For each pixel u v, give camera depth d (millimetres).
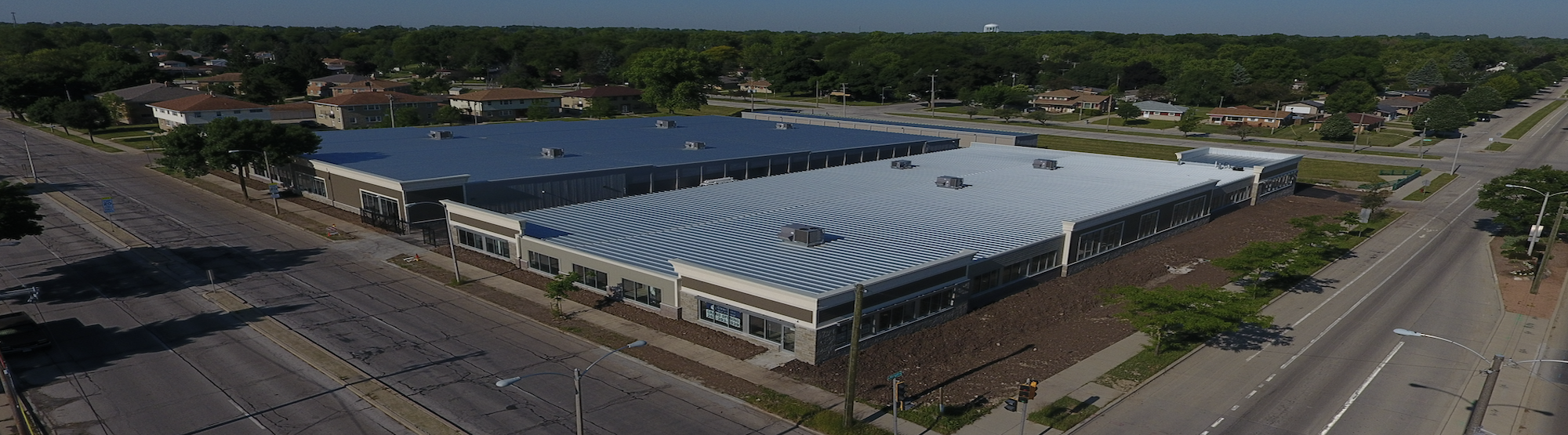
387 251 56594
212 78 199250
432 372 35969
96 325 41562
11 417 31047
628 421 31469
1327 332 43094
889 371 36719
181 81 194375
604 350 38656
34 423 30562
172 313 43656
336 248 57219
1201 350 40156
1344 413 33250
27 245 57969
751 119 132125
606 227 51938
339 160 73812
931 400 33719
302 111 141875
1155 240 63344
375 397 33344
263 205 71875
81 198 74750
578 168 72250
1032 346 40375
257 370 36000
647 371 36250
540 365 36719
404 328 41406
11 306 44531
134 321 42375
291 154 71625
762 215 55875
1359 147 128625
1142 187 69188
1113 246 57719
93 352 37938
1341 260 58469
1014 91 175500
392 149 82125
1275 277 53656
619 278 44781
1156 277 53844
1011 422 31938
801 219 54344
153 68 176750
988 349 39938
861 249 45938
